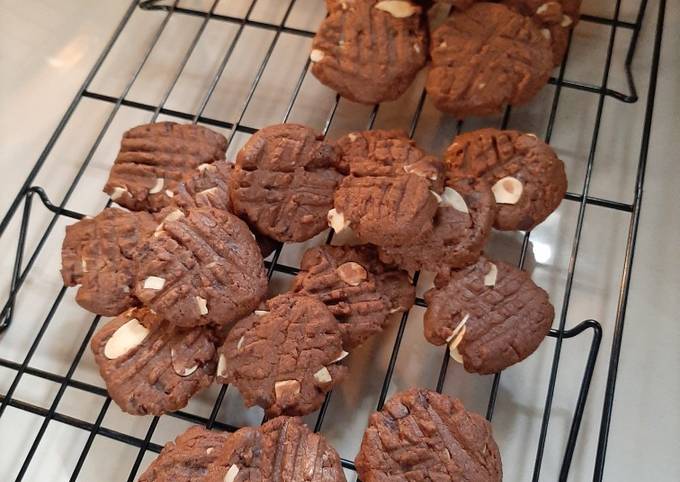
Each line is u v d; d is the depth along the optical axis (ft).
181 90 1.02
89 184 0.97
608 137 0.92
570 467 0.76
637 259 0.86
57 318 0.89
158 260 0.73
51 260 0.93
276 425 0.68
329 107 0.98
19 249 0.90
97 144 0.93
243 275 0.74
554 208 0.81
